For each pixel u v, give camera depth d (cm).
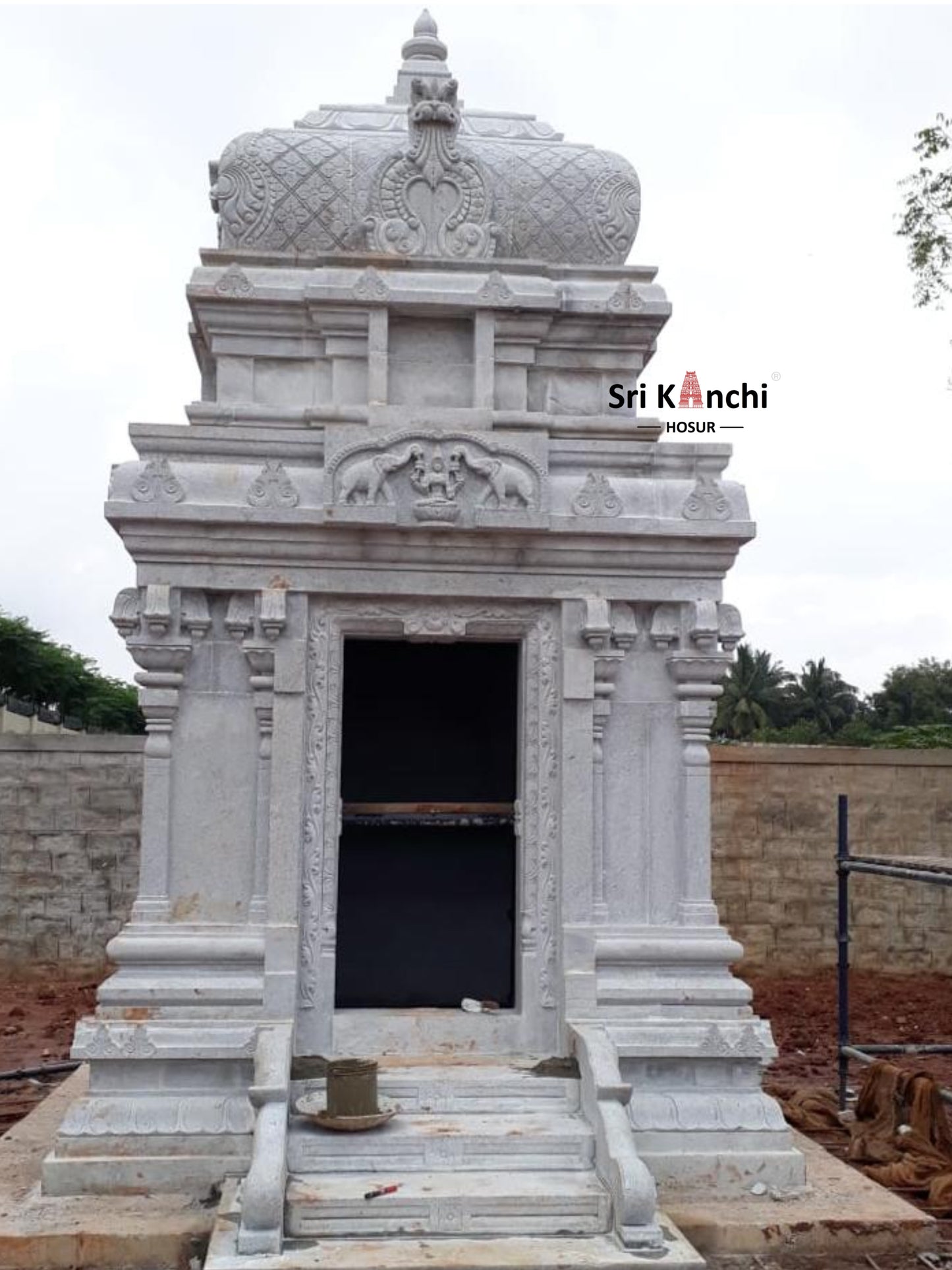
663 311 756
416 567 678
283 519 661
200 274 732
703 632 682
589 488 684
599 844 675
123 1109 618
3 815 1519
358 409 705
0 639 3769
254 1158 534
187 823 662
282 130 794
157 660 663
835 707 5138
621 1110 576
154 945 639
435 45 862
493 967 741
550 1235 541
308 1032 647
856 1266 570
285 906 645
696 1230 581
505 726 748
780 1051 1184
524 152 808
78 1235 554
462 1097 614
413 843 748
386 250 750
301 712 662
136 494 658
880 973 1529
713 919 674
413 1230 540
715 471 714
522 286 744
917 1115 779
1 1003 1391
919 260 1565
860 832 1538
